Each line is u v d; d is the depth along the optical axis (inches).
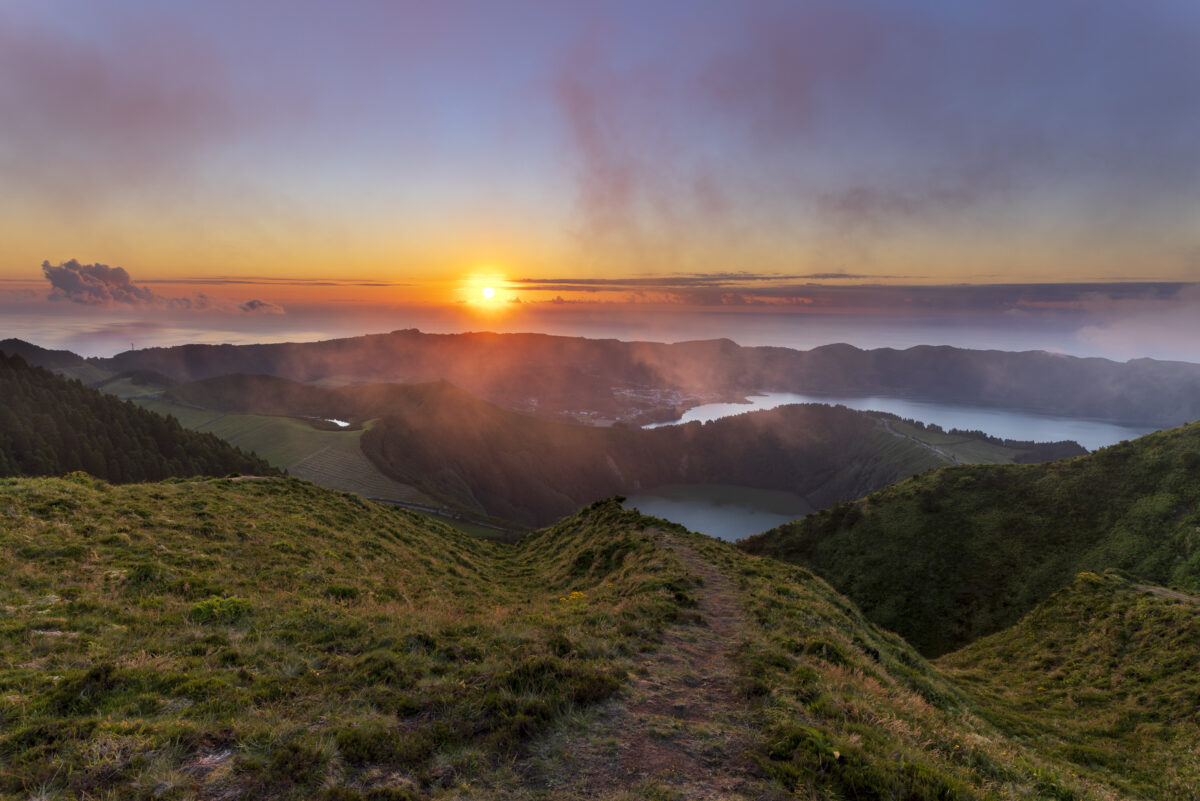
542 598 1068.5
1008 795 382.9
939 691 783.1
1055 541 2637.8
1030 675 1236.5
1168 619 1205.7
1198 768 749.9
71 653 435.5
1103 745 852.6
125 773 281.6
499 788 310.2
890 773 342.6
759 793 321.1
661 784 323.0
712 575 987.3
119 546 746.8
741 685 482.9
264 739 325.1
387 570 1000.2
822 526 3518.7
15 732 303.6
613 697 435.8
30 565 625.9
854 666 624.1
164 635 504.4
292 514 1152.8
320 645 514.0
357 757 319.6
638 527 1427.2
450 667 465.1
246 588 701.9
